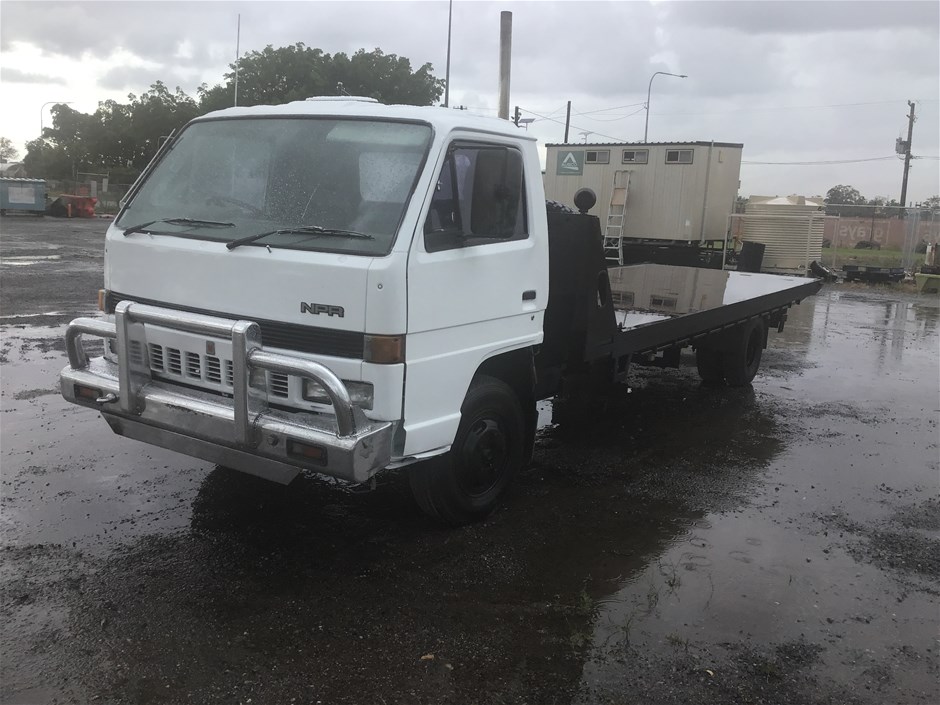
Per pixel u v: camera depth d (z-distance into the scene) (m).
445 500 4.59
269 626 3.67
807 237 21.06
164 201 4.50
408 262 3.75
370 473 3.67
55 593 3.87
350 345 3.75
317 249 3.83
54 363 8.42
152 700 3.13
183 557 4.28
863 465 6.38
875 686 3.44
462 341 4.24
